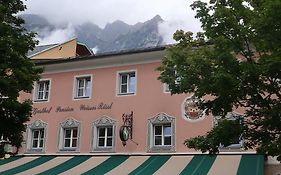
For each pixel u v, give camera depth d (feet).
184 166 63.93
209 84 42.75
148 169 64.75
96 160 73.97
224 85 40.73
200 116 68.54
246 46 43.16
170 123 73.36
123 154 74.33
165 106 73.97
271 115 40.11
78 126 80.28
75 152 78.84
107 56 79.51
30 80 55.57
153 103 75.05
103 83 80.53
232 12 43.11
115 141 76.07
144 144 73.51
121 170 66.28
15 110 54.70
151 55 76.59
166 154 71.20
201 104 45.88
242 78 41.04
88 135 78.89
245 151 65.26
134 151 73.87
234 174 57.21
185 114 72.08
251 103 42.86
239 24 42.39
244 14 42.91
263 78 41.75
